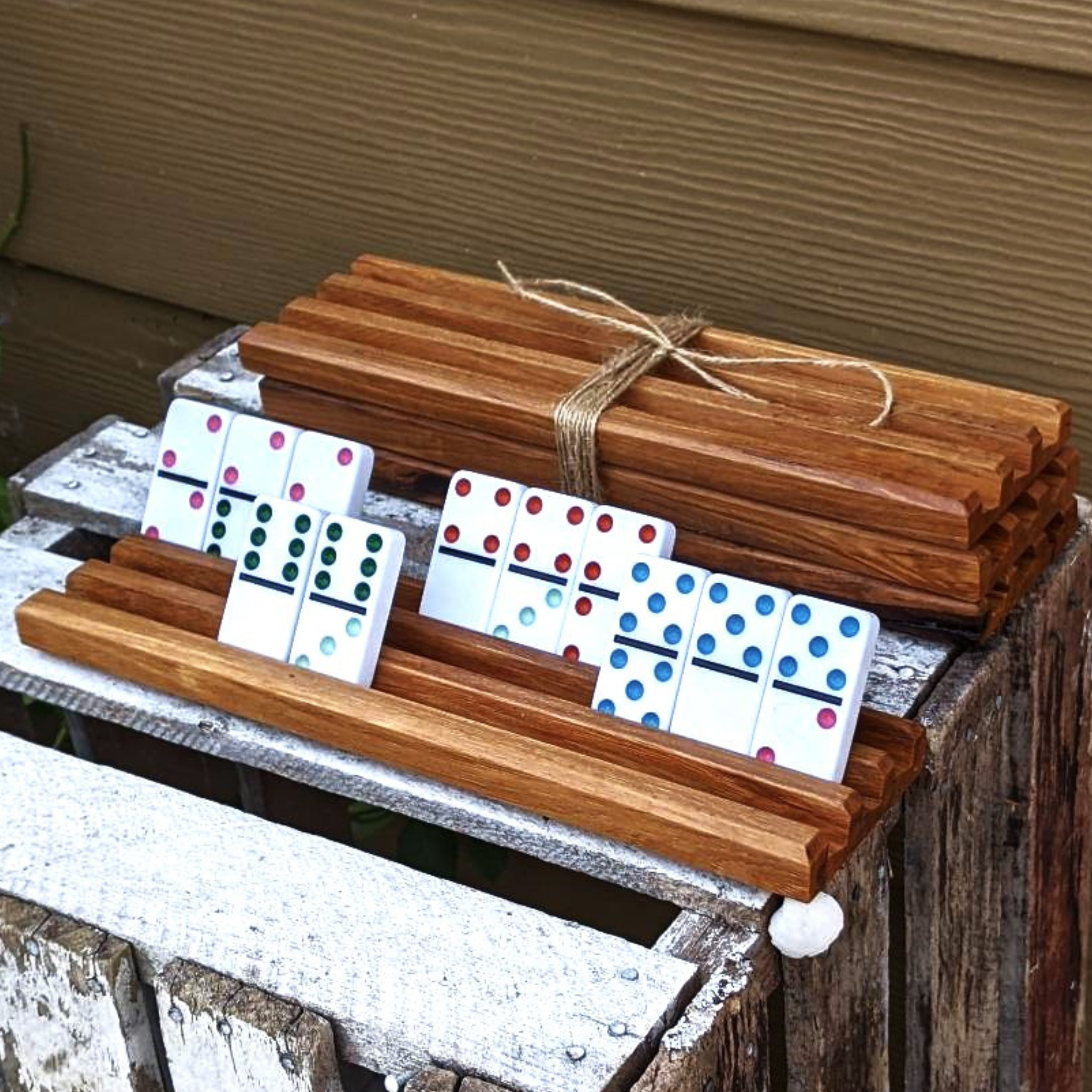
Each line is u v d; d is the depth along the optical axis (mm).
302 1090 497
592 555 576
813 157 677
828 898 513
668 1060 476
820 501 570
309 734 573
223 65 787
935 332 686
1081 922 737
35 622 611
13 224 884
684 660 544
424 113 751
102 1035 535
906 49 640
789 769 526
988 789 627
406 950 507
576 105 715
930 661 584
